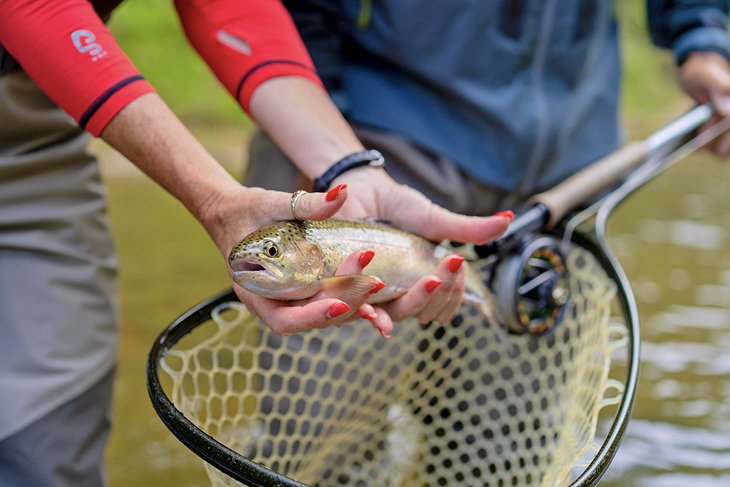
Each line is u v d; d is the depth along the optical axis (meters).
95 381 2.06
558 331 2.33
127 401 3.30
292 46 2.08
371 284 1.54
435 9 2.52
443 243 1.99
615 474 2.88
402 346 2.44
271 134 2.04
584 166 2.83
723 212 6.16
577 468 1.65
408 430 2.42
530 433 2.29
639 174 2.55
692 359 3.73
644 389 3.45
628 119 9.80
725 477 2.89
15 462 1.89
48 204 2.05
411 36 2.56
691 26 3.15
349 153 1.98
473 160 2.64
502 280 2.14
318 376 2.51
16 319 1.96
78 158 2.13
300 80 2.05
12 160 1.98
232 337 3.37
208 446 1.33
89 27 1.71
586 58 2.74
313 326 1.48
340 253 1.62
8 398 1.90
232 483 1.45
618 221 5.80
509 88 2.62
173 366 3.11
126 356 3.61
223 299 1.85
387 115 2.62
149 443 3.05
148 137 1.68
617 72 2.93
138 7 8.89
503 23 2.57
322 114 2.03
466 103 2.60
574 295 2.53
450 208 2.67
